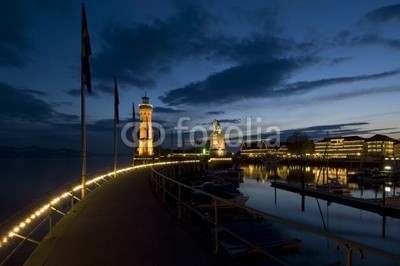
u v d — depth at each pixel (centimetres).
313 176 8731
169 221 1090
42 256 730
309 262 1880
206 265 663
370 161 9600
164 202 1474
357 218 3092
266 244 2030
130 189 2080
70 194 1303
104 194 1823
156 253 744
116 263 682
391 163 8012
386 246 2330
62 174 10481
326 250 2092
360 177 6325
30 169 14212
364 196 4666
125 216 1179
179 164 7225
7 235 710
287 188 5000
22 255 2252
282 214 3353
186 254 734
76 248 789
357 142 15688
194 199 3080
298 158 13075
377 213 3159
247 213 2825
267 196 4566
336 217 3158
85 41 1681
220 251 753
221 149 12675
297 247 2045
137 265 669
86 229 980
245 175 9075
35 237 2559
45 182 7525
